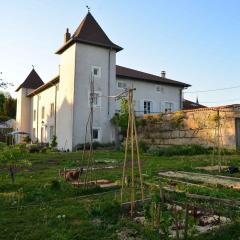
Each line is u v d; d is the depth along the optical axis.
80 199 7.65
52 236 5.01
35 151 25.69
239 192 7.99
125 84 33.03
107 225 5.54
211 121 21.31
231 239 4.87
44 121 38.28
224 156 17.70
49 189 8.58
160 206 5.46
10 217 6.11
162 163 14.95
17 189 8.90
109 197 7.65
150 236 4.89
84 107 29.14
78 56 29.23
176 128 24.27
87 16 31.12
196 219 5.62
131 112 6.97
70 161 16.91
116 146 27.11
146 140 26.88
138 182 9.40
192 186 8.57
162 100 35.59
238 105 20.09
